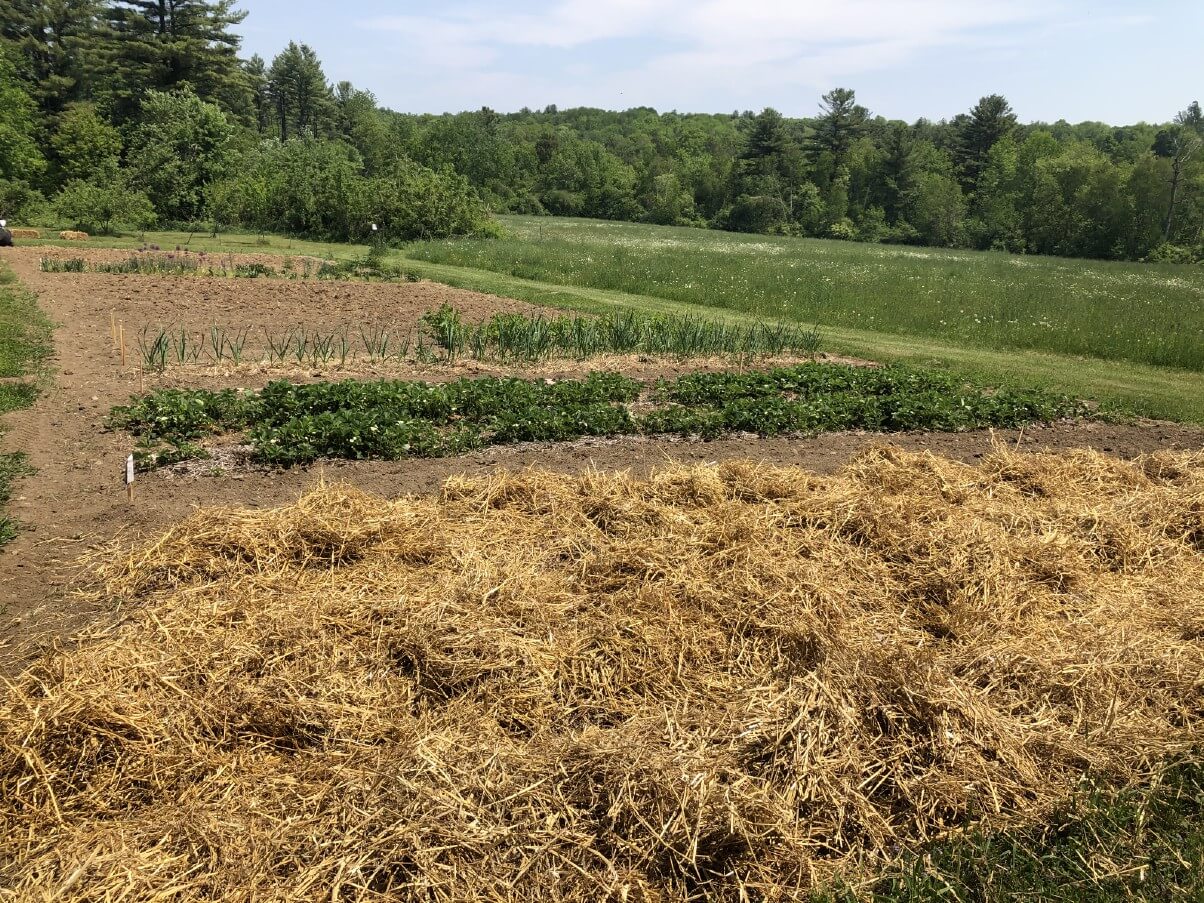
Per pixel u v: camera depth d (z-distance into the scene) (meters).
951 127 111.88
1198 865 3.47
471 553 5.51
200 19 58.31
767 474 7.14
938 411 9.98
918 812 3.69
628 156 110.19
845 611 5.07
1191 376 14.21
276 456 7.54
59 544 5.80
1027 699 4.43
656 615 4.92
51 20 57.88
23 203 35.84
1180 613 5.29
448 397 9.28
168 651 4.34
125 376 10.56
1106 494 7.52
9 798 3.46
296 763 3.75
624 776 3.47
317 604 4.78
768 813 3.46
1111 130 137.00
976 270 34.47
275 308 16.64
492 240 35.94
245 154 44.22
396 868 3.19
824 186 88.56
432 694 4.28
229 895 3.02
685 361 13.38
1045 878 3.43
